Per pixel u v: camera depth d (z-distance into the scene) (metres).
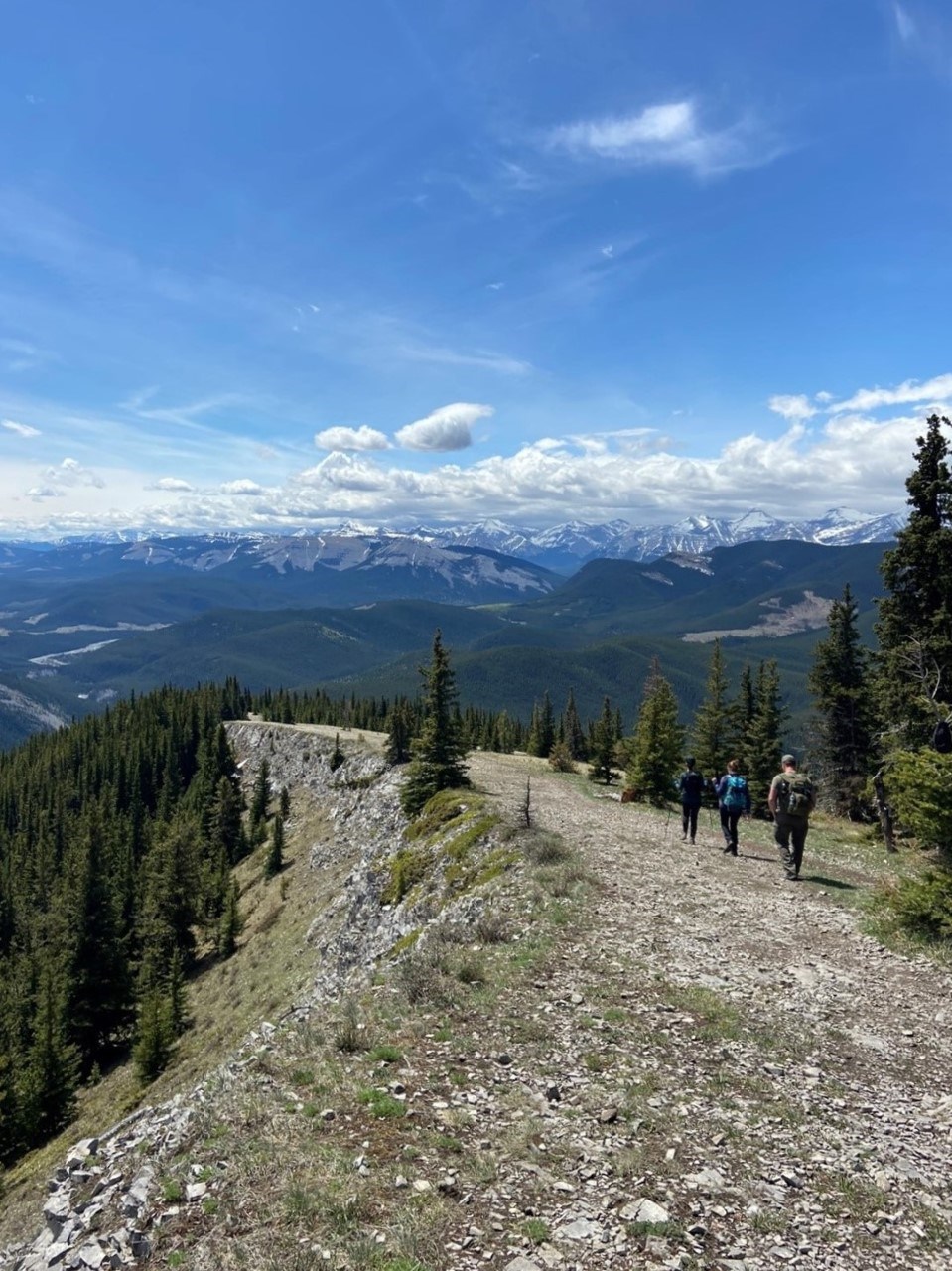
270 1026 12.73
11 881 105.25
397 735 78.62
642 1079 8.89
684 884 18.84
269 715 160.00
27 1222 20.83
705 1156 7.30
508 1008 11.08
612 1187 6.72
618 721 89.38
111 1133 9.26
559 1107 8.20
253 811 102.69
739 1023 10.73
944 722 15.63
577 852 22.28
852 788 41.62
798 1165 7.25
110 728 161.62
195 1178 6.78
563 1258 5.71
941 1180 7.14
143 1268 5.74
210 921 72.81
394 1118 7.78
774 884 19.22
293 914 59.00
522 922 15.69
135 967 65.31
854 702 42.16
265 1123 7.68
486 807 33.25
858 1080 9.27
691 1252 5.84
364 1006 11.52
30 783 144.12
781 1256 5.88
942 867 15.23
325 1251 5.66
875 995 12.10
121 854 103.31
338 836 69.56
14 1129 40.16
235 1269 5.53
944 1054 10.10
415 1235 5.80
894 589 30.78
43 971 60.62
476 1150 7.27
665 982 12.23
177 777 135.25
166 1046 42.22
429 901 26.44
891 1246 6.09
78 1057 44.28
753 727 52.47
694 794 24.95
